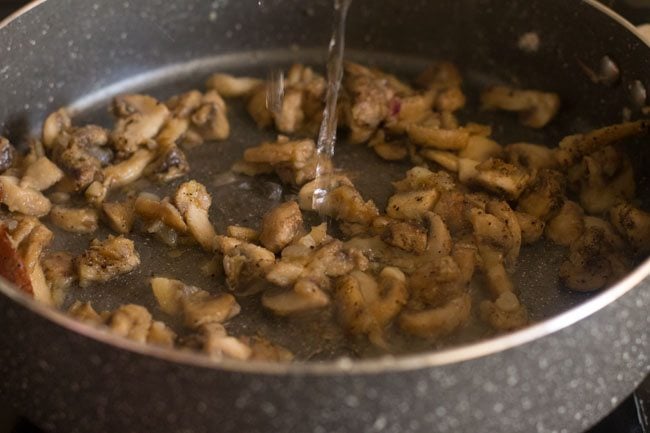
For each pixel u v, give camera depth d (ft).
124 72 2.04
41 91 1.95
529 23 1.99
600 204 1.86
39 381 1.51
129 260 1.74
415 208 1.79
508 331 1.66
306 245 1.74
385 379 1.40
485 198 1.81
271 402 1.42
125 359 1.42
